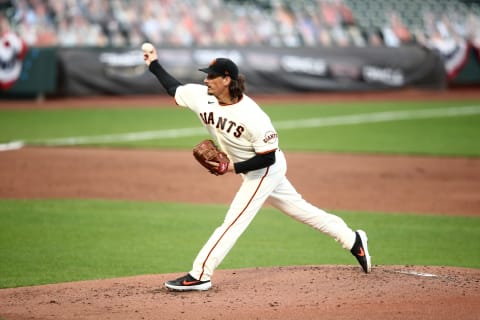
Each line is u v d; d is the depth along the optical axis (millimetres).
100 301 25875
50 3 105562
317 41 123812
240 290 27031
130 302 25656
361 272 29672
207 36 115562
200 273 26703
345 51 112500
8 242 36156
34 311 24688
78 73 98750
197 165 58688
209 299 25844
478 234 38812
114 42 108500
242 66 106000
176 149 66000
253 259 33531
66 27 105625
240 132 25641
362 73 113062
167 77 27672
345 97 109375
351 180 53719
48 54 95625
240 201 26609
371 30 128375
